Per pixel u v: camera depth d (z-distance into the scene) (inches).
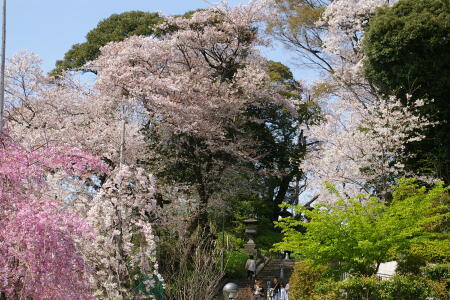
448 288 538.6
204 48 1037.8
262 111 1248.2
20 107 799.1
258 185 1247.5
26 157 394.3
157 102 888.9
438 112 823.7
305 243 579.5
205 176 962.1
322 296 539.8
